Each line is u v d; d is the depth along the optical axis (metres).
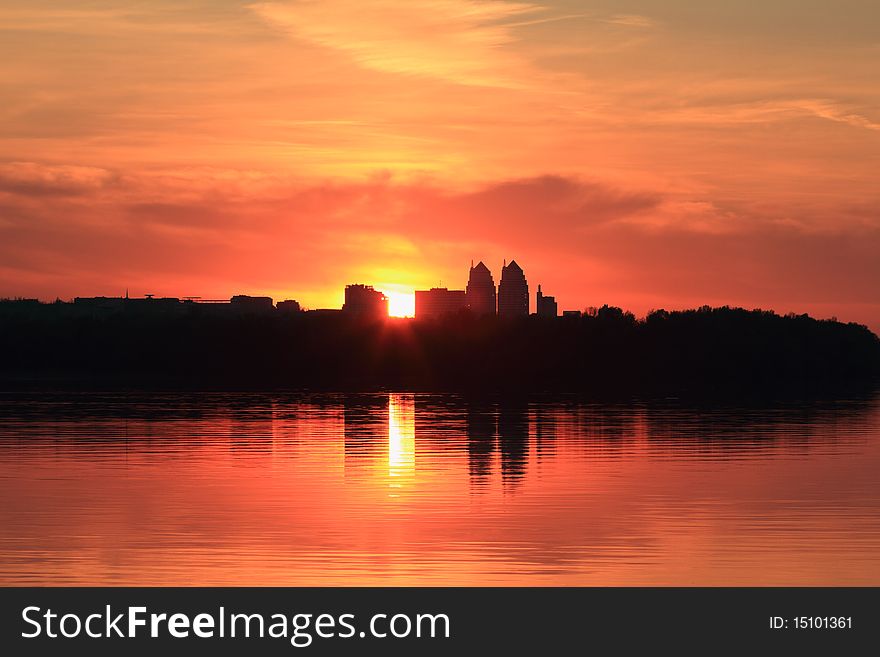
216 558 41.62
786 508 51.72
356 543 43.97
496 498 55.09
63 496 55.66
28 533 45.88
